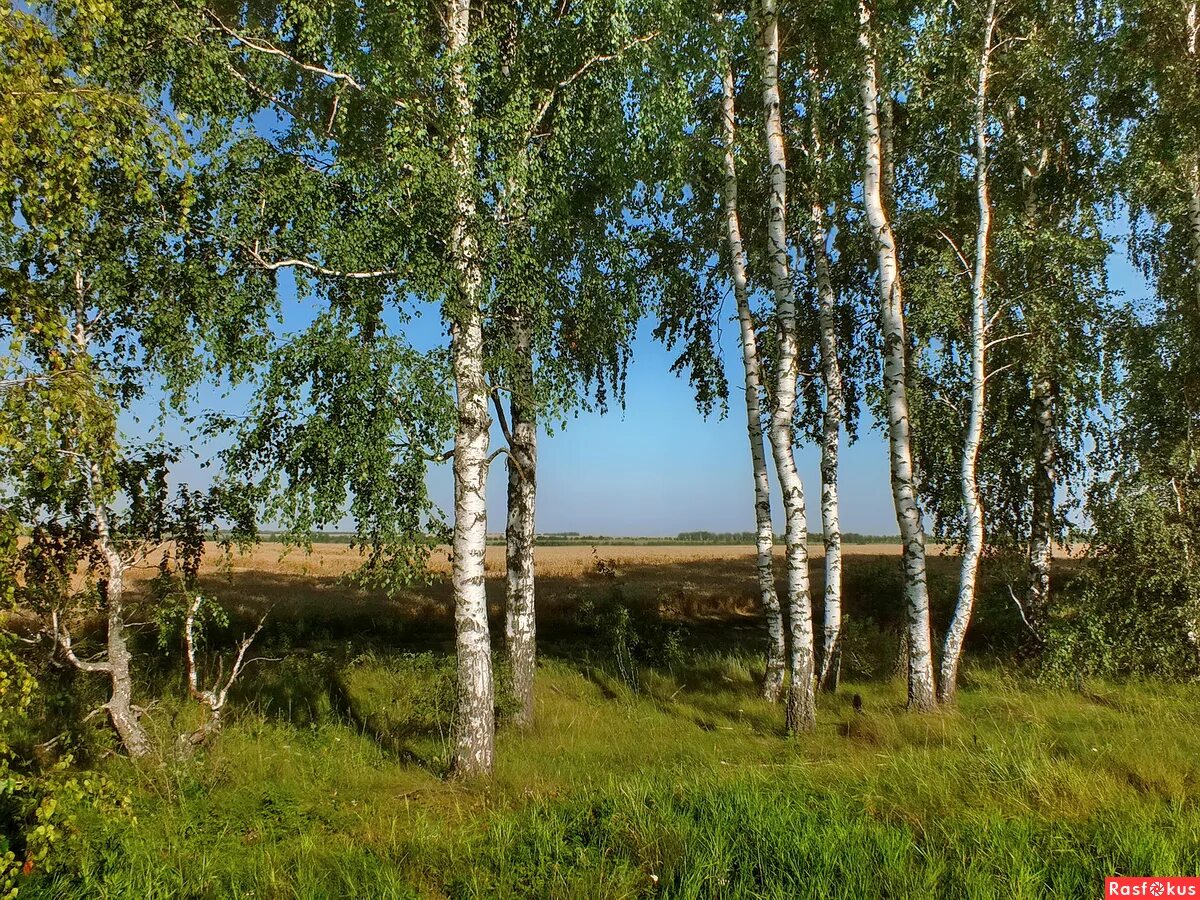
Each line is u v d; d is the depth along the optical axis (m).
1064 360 11.52
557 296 8.22
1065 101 11.42
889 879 4.45
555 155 7.70
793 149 12.18
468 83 6.89
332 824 6.14
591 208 8.84
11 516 3.93
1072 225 12.02
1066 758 6.81
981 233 10.20
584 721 9.82
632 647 14.79
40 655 7.63
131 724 7.47
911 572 9.68
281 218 7.04
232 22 8.09
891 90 10.52
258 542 8.34
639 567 40.00
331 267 6.93
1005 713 9.16
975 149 11.00
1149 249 13.88
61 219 4.46
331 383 6.62
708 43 8.63
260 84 7.27
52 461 4.16
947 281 10.60
